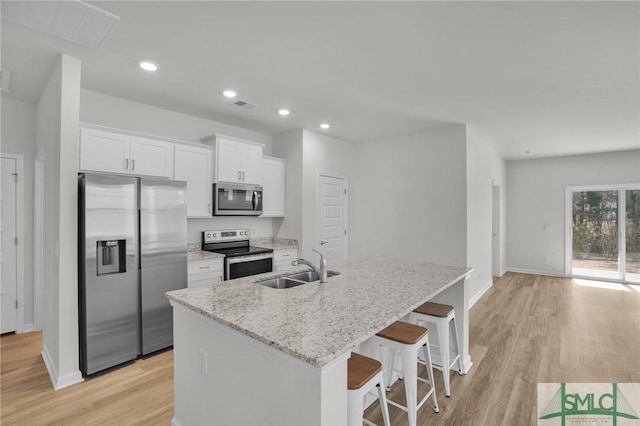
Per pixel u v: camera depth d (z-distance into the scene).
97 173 2.66
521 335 3.47
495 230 6.51
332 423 1.18
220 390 1.57
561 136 4.74
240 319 1.46
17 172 3.36
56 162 2.45
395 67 2.57
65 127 2.38
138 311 2.82
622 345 3.20
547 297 4.97
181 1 1.77
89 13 1.85
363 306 1.65
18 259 3.39
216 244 4.08
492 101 3.30
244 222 4.44
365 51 2.32
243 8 1.83
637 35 2.05
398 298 1.80
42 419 2.02
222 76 2.76
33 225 3.46
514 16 1.88
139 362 2.77
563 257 6.47
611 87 2.90
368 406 2.19
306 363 1.16
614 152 5.94
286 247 4.34
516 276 6.53
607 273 6.11
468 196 4.25
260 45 2.24
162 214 2.96
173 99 3.32
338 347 1.17
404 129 4.43
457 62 2.47
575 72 2.61
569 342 3.28
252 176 4.08
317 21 1.96
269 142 4.79
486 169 5.24
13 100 3.31
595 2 1.74
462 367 2.63
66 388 2.36
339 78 2.79
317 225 4.70
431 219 4.46
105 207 2.58
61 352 2.38
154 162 3.21
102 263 2.66
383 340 1.92
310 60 2.46
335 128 4.41
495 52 2.31
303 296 1.84
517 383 2.49
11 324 3.38
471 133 4.38
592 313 4.21
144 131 3.47
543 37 2.10
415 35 2.10
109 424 1.98
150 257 2.87
